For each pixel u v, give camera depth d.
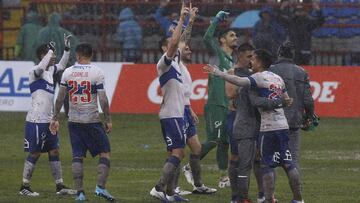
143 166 40.88
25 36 58.31
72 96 30.72
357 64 60.09
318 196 32.62
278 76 28.11
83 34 61.19
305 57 58.44
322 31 60.19
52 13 56.59
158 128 53.44
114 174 38.34
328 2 60.22
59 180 32.69
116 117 56.41
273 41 57.19
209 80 34.97
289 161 28.08
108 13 61.06
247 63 30.08
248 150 29.39
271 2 59.19
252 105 28.38
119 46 60.97
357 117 55.59
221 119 34.53
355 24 60.09
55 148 32.75
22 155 44.12
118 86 57.06
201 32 60.09
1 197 31.62
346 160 43.12
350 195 32.94
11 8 61.88
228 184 35.00
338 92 55.78
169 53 29.41
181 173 39.16
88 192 33.06
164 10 60.62
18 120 56.25
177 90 29.98
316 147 47.34
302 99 30.03
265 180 28.30
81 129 30.75
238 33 58.91
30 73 32.75
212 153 45.69
